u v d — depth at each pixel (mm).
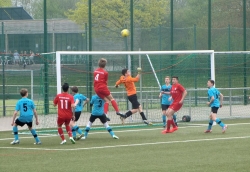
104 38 63719
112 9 70375
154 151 29828
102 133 40094
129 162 26125
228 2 80500
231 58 66000
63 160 27094
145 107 53750
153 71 53062
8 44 62500
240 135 37062
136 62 58406
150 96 55125
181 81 60125
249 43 69750
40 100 53469
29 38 62844
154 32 64750
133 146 32125
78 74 54625
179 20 82250
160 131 40750
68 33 64625
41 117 48969
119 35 63594
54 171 23953
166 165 25062
